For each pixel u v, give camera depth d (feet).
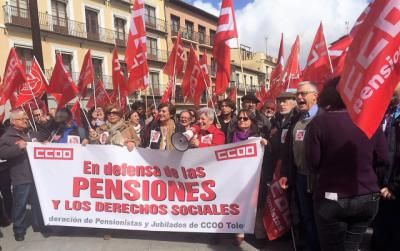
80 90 24.53
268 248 14.39
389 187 11.37
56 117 17.35
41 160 15.72
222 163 14.44
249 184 14.24
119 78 28.25
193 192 14.79
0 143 15.03
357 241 9.14
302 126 12.37
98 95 32.45
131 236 15.85
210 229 14.74
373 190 8.65
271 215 14.03
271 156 15.30
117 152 15.21
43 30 75.72
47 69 76.89
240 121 15.15
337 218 8.89
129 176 15.19
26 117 16.02
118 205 15.37
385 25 7.98
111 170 15.29
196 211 14.82
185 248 14.47
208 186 14.62
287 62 23.76
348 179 8.60
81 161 15.53
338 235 9.05
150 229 15.16
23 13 71.97
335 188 8.69
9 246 15.20
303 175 12.26
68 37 82.07
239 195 14.37
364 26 8.37
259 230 14.88
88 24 88.69
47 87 20.59
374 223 13.42
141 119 25.85
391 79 8.04
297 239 14.69
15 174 15.60
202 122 15.44
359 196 8.57
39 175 15.79
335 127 8.73
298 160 12.39
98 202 15.53
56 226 16.69
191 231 14.88
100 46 90.17
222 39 19.01
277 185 13.84
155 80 112.68
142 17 21.71
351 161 8.58
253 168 14.15
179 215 14.96
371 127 7.98
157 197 15.07
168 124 17.24
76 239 15.69
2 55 69.10
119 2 96.27
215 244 14.82
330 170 8.80
